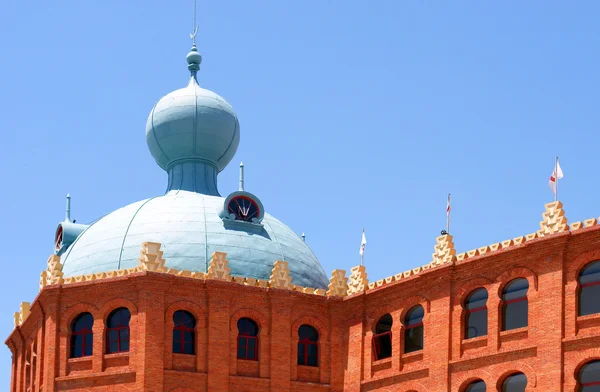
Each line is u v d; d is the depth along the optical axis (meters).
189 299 83.38
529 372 72.06
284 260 90.50
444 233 81.31
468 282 77.06
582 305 71.06
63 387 82.50
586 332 70.06
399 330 81.00
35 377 85.94
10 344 93.56
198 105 98.00
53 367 82.81
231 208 91.31
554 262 72.25
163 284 82.44
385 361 81.88
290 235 94.00
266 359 84.31
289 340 84.88
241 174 96.38
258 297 85.12
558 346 70.75
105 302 83.19
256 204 92.25
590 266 71.31
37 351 85.25
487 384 74.31
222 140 98.62
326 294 86.62
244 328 84.81
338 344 86.00
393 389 80.50
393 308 82.12
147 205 92.25
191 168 97.75
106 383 81.50
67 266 89.31
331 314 86.44
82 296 83.88
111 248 88.38
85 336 83.62
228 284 84.06
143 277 81.88
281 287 85.62
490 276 75.88
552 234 72.38
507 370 73.25
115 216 92.06
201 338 82.94
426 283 79.62
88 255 88.88
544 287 72.44
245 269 88.06
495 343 74.31
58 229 97.62
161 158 99.12
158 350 81.25
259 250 89.69
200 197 93.88
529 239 74.00
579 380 70.06
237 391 82.88
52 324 83.56
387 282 83.19
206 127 97.69
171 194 95.06
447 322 77.31
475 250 77.06
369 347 83.44
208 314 83.44
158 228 89.12
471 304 77.00
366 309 84.50
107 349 82.69
